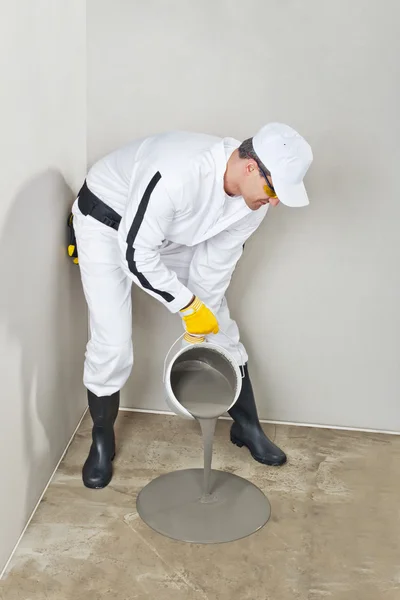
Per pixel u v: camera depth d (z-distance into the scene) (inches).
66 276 119.7
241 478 120.6
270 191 97.6
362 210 123.4
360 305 129.1
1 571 98.2
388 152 119.9
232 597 95.8
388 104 117.4
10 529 100.9
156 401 139.3
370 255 125.9
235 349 123.9
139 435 131.7
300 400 136.8
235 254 113.7
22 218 97.3
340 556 104.1
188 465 123.9
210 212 102.1
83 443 128.8
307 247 126.4
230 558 102.8
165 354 136.1
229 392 109.8
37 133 100.5
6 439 97.3
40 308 107.3
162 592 96.2
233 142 103.8
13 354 97.7
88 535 106.2
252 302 131.0
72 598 94.7
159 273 101.6
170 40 117.7
